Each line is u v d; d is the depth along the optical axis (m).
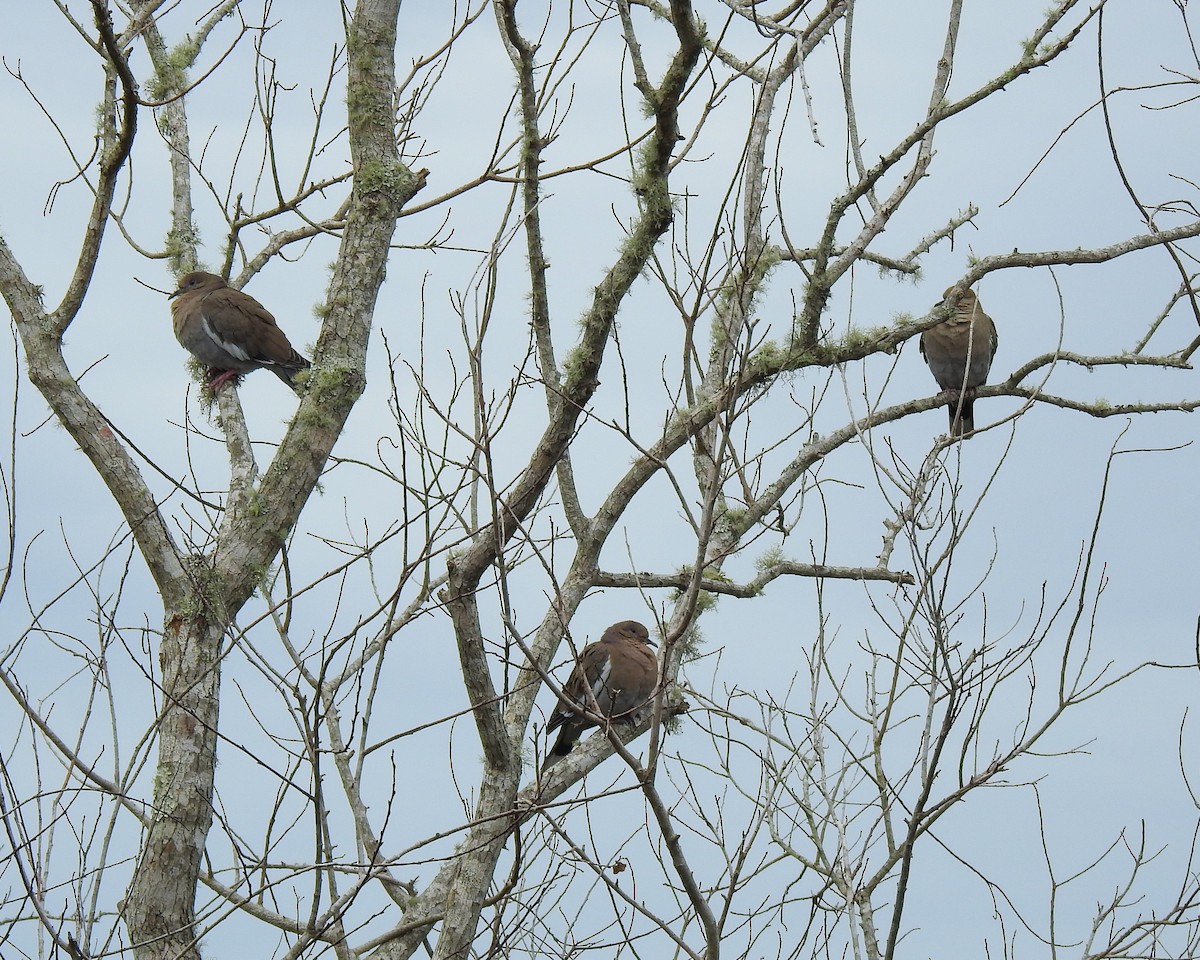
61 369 10.24
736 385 7.45
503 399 7.95
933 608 8.70
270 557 10.30
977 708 8.59
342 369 10.67
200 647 9.84
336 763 11.31
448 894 10.30
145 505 10.06
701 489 10.45
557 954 9.93
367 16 11.11
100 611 9.51
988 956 9.50
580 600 11.95
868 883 9.13
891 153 11.66
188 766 9.57
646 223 10.12
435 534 8.27
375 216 10.98
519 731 11.12
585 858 8.09
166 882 9.34
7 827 7.24
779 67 12.12
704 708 11.32
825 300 12.02
